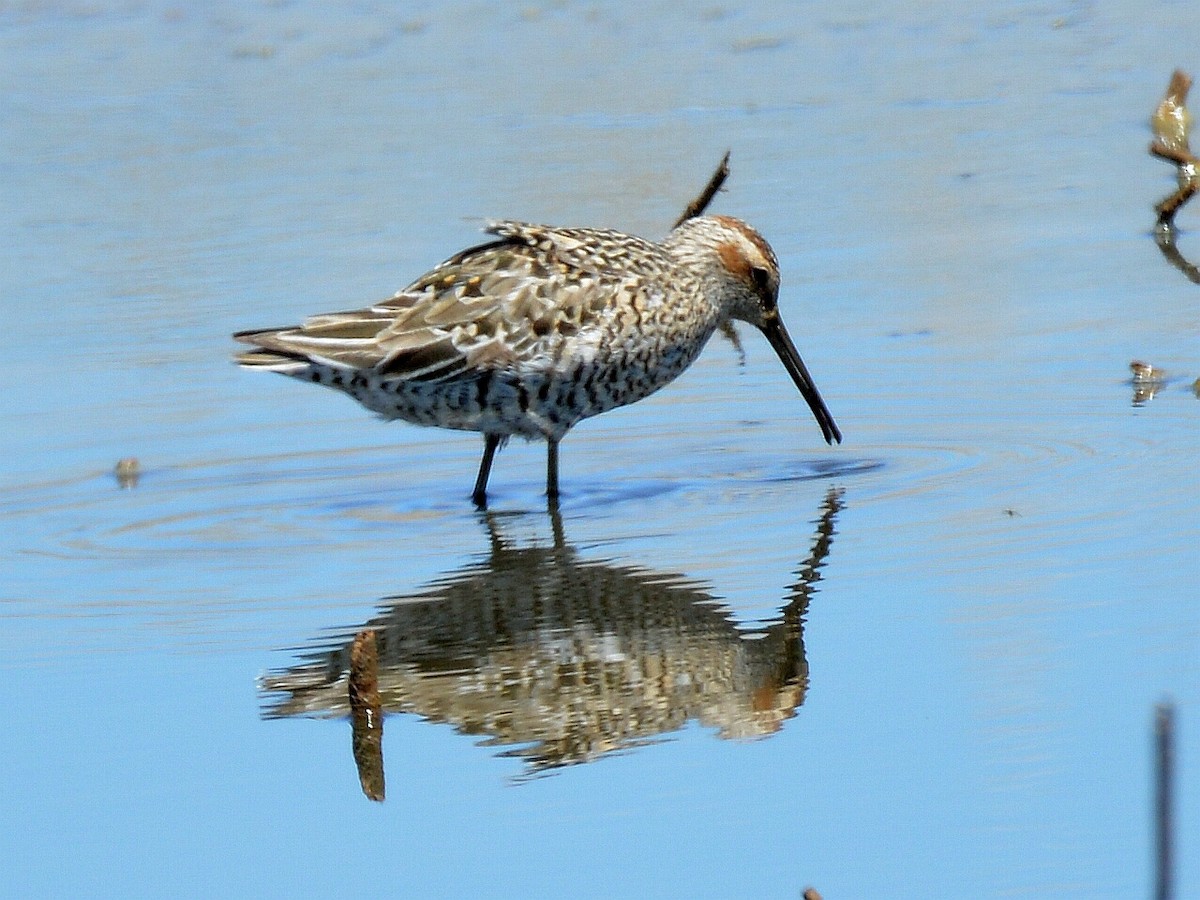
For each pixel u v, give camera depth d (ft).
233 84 77.05
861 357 52.65
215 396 51.60
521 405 43.91
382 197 63.82
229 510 44.27
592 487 45.39
